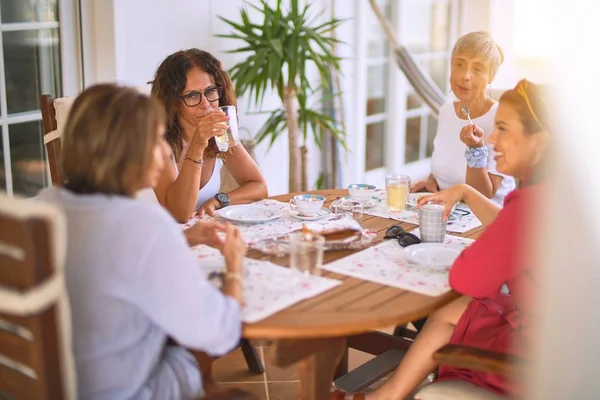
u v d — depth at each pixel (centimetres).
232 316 157
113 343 157
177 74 254
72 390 150
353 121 510
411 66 457
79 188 161
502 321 200
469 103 293
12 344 150
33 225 136
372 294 179
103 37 349
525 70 306
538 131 183
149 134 160
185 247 157
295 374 289
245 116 427
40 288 139
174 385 168
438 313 209
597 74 142
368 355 307
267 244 208
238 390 171
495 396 186
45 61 342
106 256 152
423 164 591
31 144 344
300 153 414
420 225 220
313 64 461
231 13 409
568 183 145
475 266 181
